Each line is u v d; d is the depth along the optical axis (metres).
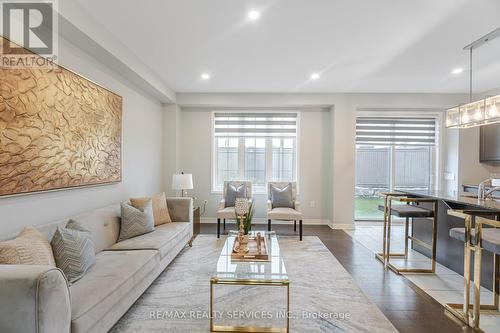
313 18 2.45
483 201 2.80
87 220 2.37
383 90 4.83
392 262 3.30
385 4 2.22
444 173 5.38
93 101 2.78
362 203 5.62
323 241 4.20
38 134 2.08
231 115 5.43
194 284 2.62
